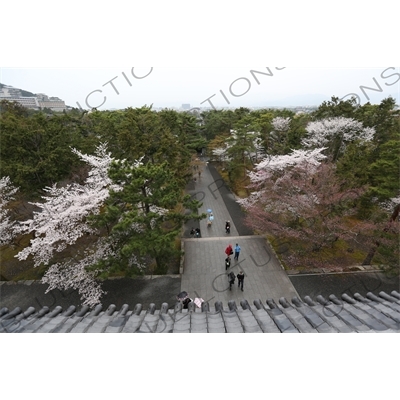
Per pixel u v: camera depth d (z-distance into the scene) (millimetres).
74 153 17188
